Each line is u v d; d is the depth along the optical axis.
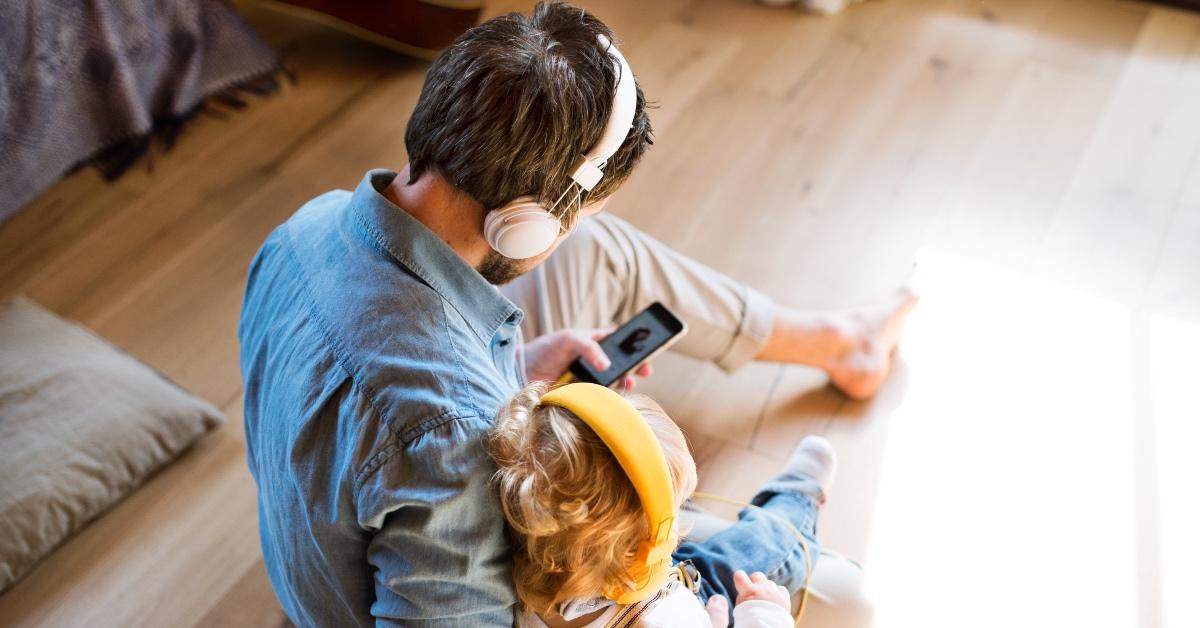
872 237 1.74
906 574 1.33
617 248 1.27
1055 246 1.71
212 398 1.50
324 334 0.73
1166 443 1.44
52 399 1.38
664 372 1.56
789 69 2.06
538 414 0.75
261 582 1.30
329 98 2.01
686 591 0.92
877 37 2.14
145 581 1.29
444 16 1.95
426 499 0.67
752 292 1.39
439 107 0.70
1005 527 1.37
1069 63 2.06
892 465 1.44
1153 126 1.91
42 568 1.30
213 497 1.38
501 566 0.75
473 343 0.76
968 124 1.93
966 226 1.75
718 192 1.82
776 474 1.43
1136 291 1.64
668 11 2.22
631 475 0.71
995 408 1.49
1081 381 1.52
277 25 2.19
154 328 1.59
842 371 1.47
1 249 1.71
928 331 1.60
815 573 1.13
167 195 1.80
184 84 1.86
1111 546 1.34
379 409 0.69
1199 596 1.29
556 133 0.69
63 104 1.69
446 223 0.75
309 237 0.80
